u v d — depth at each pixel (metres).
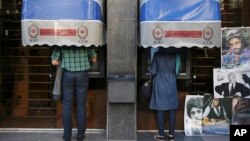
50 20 6.57
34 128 7.91
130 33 7.12
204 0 6.68
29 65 7.97
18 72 7.99
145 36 6.71
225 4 7.79
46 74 7.97
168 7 6.66
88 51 6.90
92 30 6.60
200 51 7.83
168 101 7.09
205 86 7.87
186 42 6.65
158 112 7.20
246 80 7.48
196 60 7.85
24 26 6.62
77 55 6.81
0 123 7.95
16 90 8.02
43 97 7.98
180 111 7.86
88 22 6.59
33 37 6.61
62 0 6.62
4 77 8.01
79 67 6.83
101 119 7.87
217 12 6.70
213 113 7.60
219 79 7.51
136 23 7.13
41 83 7.98
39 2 6.61
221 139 7.39
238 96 7.52
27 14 6.61
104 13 7.29
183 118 7.84
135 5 7.11
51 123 7.95
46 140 7.32
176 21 6.63
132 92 7.02
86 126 7.71
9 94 8.03
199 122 7.62
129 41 7.14
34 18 6.59
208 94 7.62
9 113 8.05
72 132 7.66
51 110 7.96
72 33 6.59
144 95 7.34
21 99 8.02
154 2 6.67
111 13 7.11
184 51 7.81
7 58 7.97
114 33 7.12
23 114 8.00
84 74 6.89
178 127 7.87
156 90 7.13
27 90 8.00
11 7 7.86
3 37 7.92
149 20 6.65
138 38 7.13
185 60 7.84
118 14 7.11
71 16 6.57
